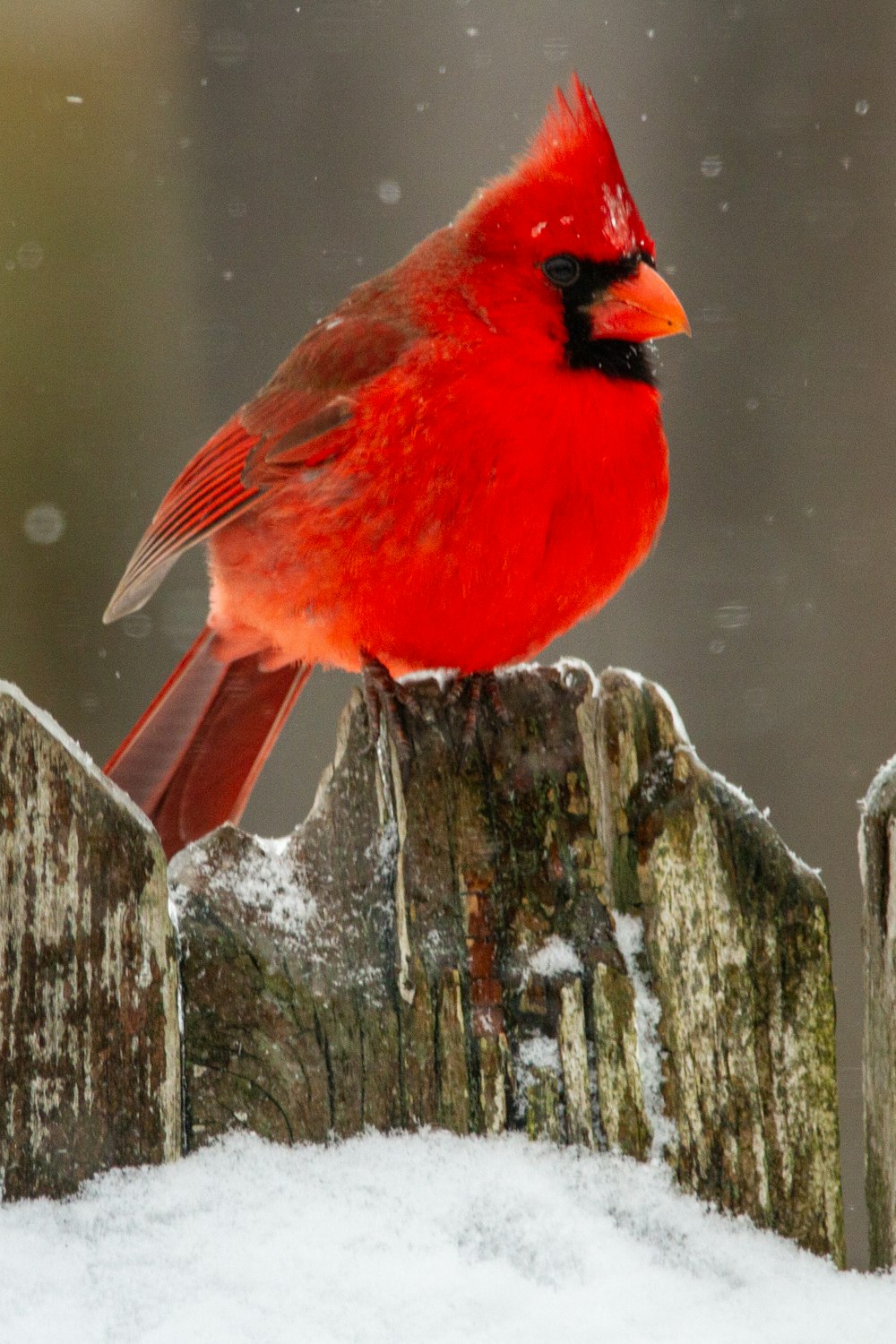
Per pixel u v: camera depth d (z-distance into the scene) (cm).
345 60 1038
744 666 912
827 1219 367
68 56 1079
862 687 907
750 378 969
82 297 1060
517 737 398
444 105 1025
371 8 1036
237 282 1051
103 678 1013
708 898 374
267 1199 354
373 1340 321
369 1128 373
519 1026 378
